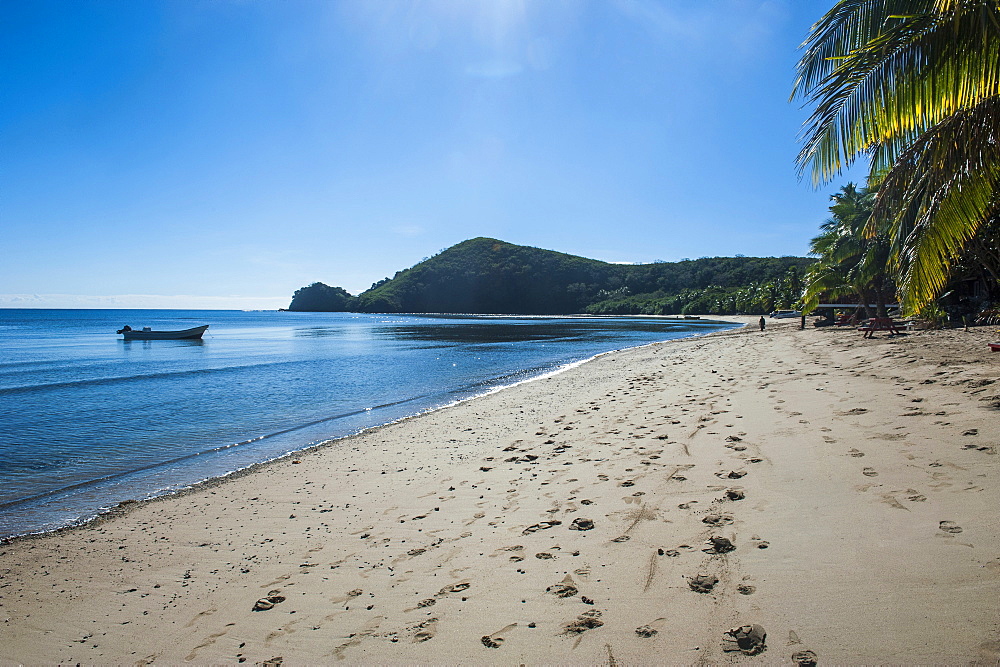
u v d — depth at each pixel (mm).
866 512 4059
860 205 25703
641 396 11703
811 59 7602
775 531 3971
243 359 32125
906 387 8203
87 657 3514
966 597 2820
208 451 10258
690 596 3264
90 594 4488
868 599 2947
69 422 13156
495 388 17891
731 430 7246
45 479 8562
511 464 7238
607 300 151875
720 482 5246
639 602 3281
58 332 69688
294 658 3227
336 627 3525
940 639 2539
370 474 7637
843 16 7223
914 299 6996
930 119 6250
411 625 3414
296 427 12367
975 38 5551
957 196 6379
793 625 2816
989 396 6691
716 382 12273
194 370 25641
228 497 7098
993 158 6133
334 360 30578
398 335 59812
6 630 3949
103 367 27781
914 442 5473
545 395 14094
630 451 6953
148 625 3875
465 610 3502
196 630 3729
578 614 3248
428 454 8508
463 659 2961
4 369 26922
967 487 4184
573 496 5496
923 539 3512
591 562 3920
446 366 26422
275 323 107688
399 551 4715
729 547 3824
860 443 5746
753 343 25453
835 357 14234
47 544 5754
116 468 9156
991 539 3361
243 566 4797
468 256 196500
